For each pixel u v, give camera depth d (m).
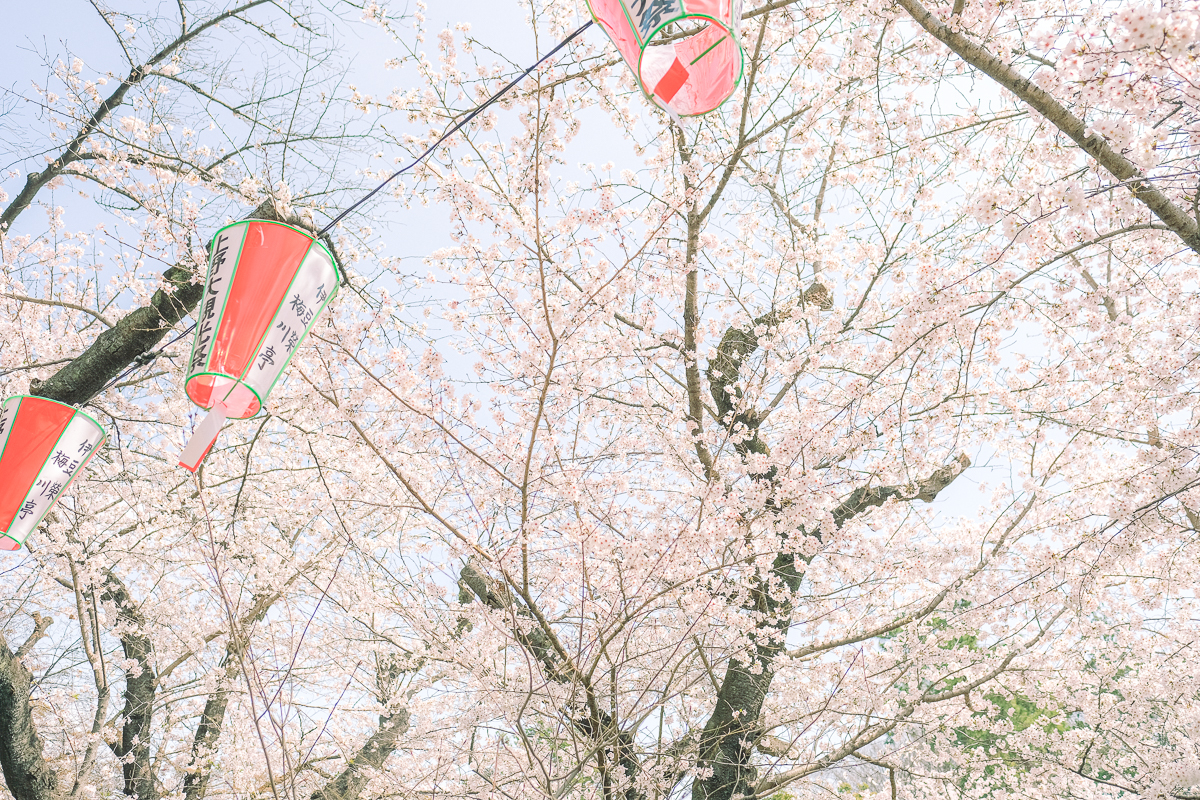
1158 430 5.09
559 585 5.33
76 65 5.73
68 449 3.42
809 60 5.30
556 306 5.45
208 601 8.09
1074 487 6.04
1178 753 6.48
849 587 5.70
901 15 4.54
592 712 4.48
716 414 6.16
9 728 5.80
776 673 6.07
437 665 6.71
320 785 8.29
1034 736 6.81
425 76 5.40
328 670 7.36
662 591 4.23
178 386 6.74
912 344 4.41
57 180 6.12
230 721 7.86
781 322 6.02
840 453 4.87
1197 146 3.00
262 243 2.77
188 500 6.54
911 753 7.11
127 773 7.19
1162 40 2.42
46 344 6.39
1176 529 4.95
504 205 5.75
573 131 5.34
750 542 4.75
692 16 2.22
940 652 5.84
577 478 4.71
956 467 6.70
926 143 4.98
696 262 5.47
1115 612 6.71
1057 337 6.23
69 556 6.74
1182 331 4.68
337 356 4.87
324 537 7.30
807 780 6.18
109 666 7.87
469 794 5.24
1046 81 3.11
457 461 5.20
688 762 5.07
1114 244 5.25
